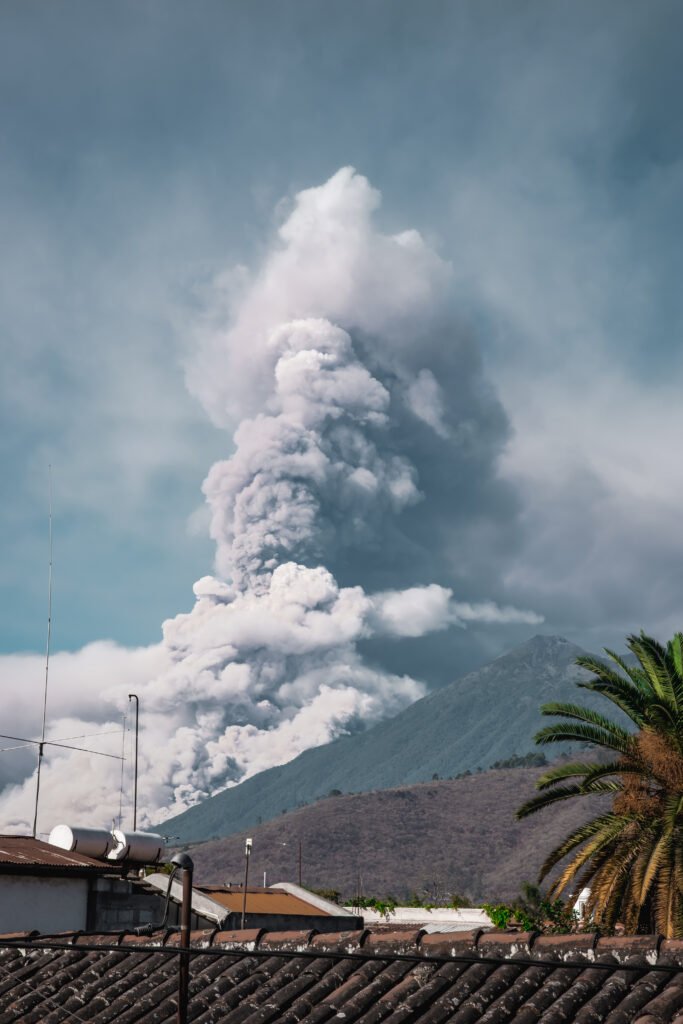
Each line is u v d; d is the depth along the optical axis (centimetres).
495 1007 1252
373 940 1436
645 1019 1152
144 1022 1367
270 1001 1355
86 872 2917
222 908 3241
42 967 1569
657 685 3741
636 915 3488
